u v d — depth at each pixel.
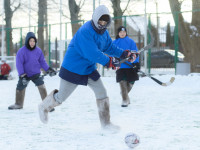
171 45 30.44
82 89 21.62
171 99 15.62
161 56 30.58
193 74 26.98
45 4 48.66
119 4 40.97
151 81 25.20
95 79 8.30
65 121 10.16
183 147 6.85
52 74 11.88
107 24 7.76
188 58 30.20
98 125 9.46
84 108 13.02
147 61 31.05
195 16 29.77
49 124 9.70
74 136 8.05
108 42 8.41
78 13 45.19
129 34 32.84
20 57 12.25
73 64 8.00
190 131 8.44
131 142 6.77
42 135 8.23
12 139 7.82
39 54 12.47
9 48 43.00
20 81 12.81
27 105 14.10
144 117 10.66
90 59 7.77
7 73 34.28
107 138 7.77
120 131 8.51
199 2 30.12
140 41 32.34
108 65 7.92
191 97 16.36
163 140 7.48
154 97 16.56
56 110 12.50
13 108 12.90
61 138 7.86
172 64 30.27
